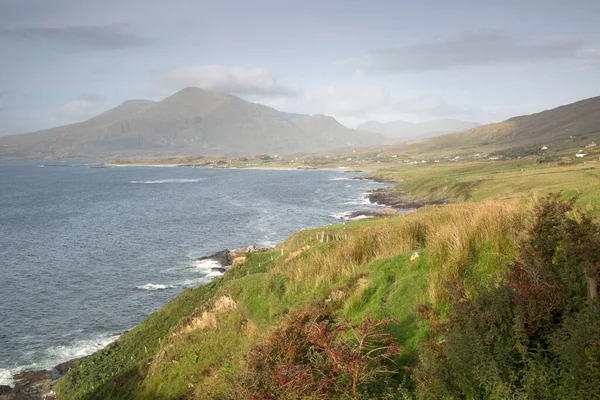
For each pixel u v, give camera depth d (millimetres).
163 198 141750
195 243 69188
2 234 81625
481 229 11555
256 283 21734
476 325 6535
